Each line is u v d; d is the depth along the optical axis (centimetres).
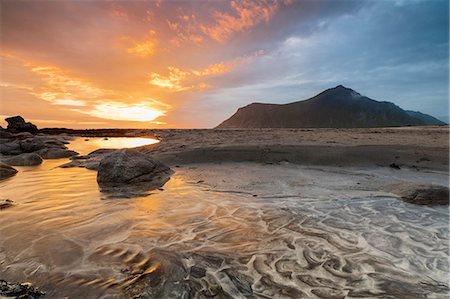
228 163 1430
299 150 1522
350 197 835
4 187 989
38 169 1412
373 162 1323
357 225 625
